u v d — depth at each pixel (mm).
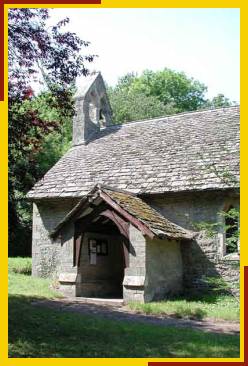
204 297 14398
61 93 10648
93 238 16109
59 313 10641
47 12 9961
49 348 7617
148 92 49938
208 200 15328
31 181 9914
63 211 18766
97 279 16094
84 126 22750
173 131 19766
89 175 18781
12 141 9391
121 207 13758
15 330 8555
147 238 13508
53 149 29781
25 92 9844
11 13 9523
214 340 8648
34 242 19344
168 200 16016
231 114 19188
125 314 11633
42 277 18828
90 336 8578
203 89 51656
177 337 8789
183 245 15609
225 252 14945
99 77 24250
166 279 14359
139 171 17391
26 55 9875
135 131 21516
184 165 16500
